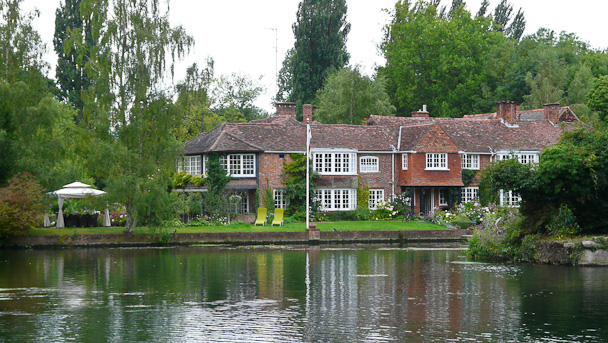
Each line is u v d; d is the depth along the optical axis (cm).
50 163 5088
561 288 2947
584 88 8988
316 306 2555
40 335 2108
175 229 5128
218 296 2769
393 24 10662
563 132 4088
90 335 2109
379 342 2019
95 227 5278
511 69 9606
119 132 4891
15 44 4966
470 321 2291
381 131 6781
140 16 4912
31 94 4969
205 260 4012
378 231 5384
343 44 10125
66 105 7625
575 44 10750
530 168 3969
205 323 2266
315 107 9638
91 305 2577
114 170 4816
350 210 6331
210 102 10338
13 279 3225
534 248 3919
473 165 6775
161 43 4881
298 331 2153
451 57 9744
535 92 8850
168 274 3391
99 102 4806
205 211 5847
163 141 4962
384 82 9238
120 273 3425
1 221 4572
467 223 5750
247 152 6044
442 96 9869
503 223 4278
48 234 4844
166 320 2312
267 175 6141
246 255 4322
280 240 5216
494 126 7175
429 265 3784
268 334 2116
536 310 2466
